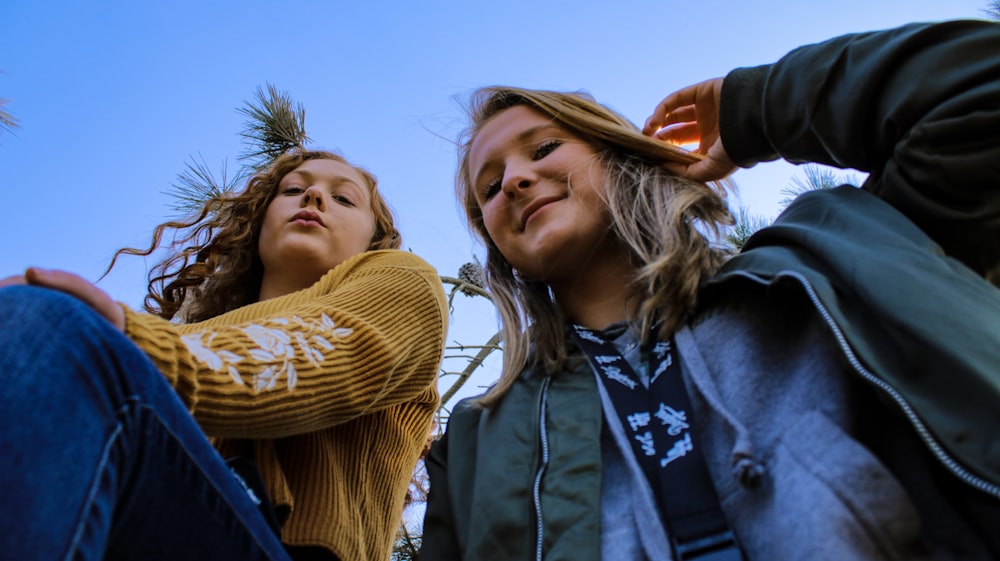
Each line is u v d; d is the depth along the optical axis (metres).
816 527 0.91
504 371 1.49
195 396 1.00
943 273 1.03
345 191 1.95
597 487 1.16
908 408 0.91
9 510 0.62
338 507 1.30
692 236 1.41
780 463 1.01
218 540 0.88
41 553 0.62
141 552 0.81
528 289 1.62
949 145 1.11
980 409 0.87
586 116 1.66
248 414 1.08
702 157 1.62
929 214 1.16
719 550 0.98
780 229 1.26
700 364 1.19
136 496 0.80
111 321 0.90
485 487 1.25
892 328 0.97
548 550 1.13
